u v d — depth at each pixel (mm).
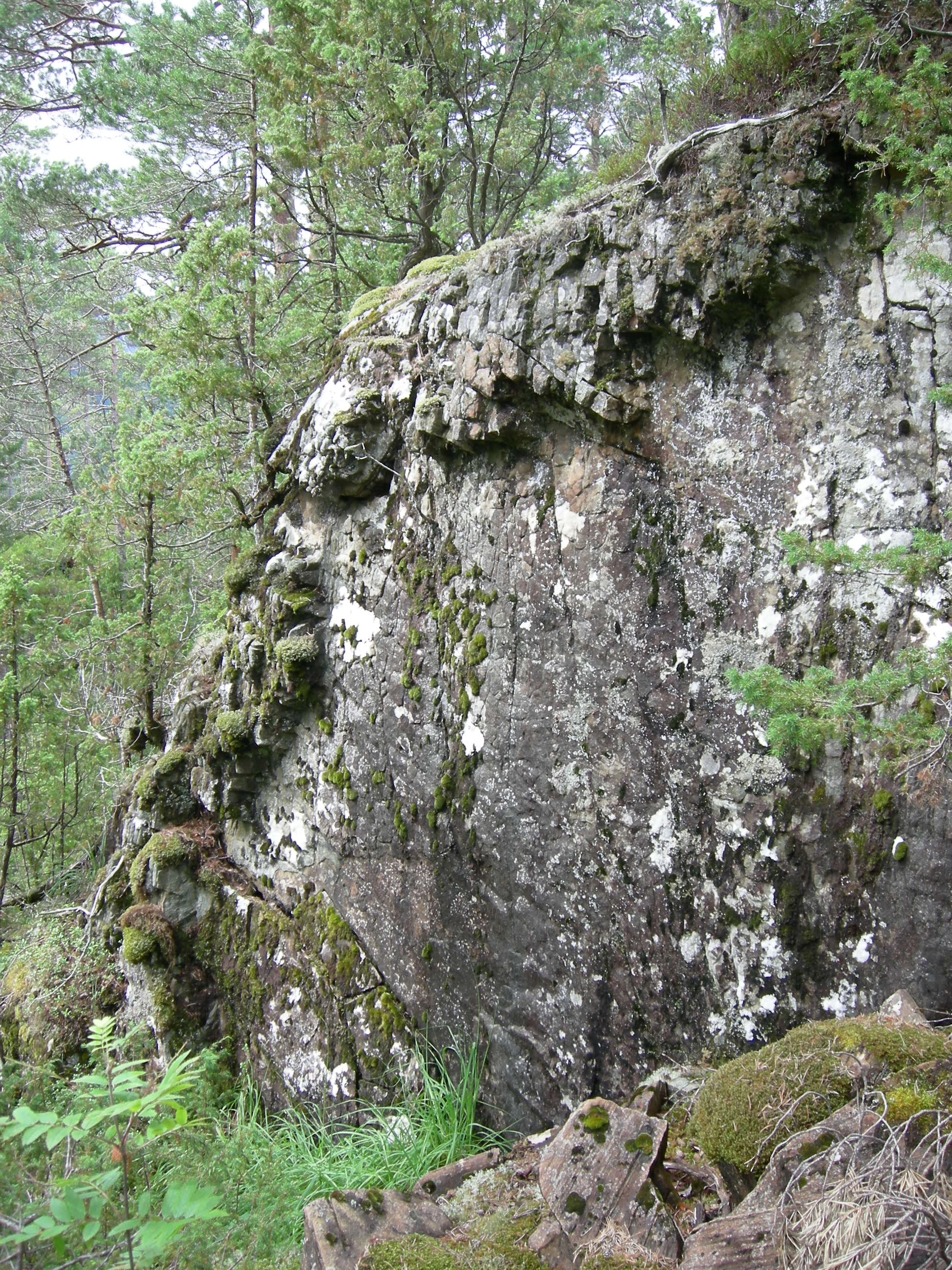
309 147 7051
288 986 4797
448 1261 2049
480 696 3865
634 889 3223
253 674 5105
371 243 7734
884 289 2672
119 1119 2438
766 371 2951
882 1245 1389
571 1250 2008
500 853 3752
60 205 11430
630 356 3262
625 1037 3238
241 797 5391
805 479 2832
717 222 2904
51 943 6086
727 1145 1920
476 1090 3750
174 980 5266
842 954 2639
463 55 6680
